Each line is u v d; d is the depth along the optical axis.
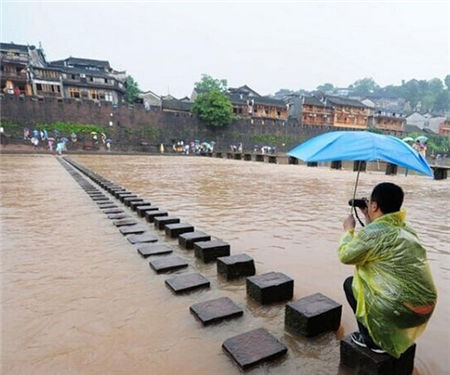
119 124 43.62
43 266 4.58
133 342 2.86
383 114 74.44
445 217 8.40
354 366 2.49
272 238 6.23
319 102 64.44
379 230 2.08
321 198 10.91
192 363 2.59
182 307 3.51
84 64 53.94
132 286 3.99
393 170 20.89
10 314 3.30
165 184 13.79
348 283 2.68
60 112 39.59
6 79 41.75
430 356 2.77
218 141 50.72
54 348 2.76
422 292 2.02
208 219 7.73
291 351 2.78
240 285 4.12
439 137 67.69
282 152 55.34
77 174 16.05
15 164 21.80
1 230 6.35
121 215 7.76
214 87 55.06
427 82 109.06
